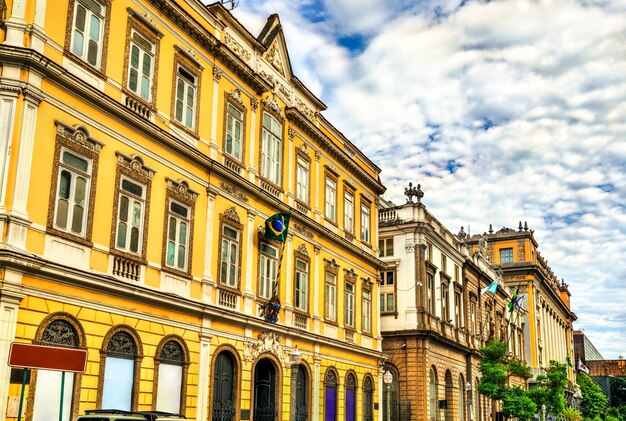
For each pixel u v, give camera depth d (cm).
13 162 1612
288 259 2853
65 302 1714
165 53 2209
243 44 2692
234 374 2420
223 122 2495
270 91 2842
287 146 2958
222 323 2352
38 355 1207
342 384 3195
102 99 1866
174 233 2183
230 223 2470
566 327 10681
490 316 5925
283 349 2712
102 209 1872
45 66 1683
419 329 4088
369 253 3666
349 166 3541
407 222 4294
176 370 2128
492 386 4391
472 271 5397
